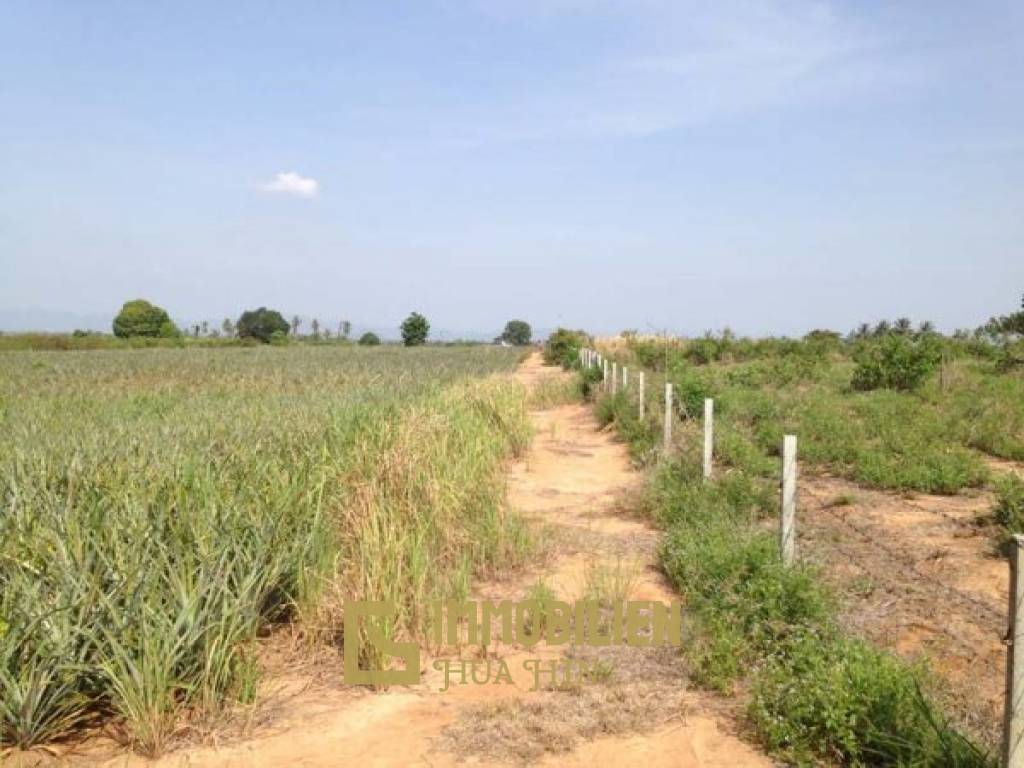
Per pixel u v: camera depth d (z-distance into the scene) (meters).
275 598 6.19
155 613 4.77
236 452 8.27
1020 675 3.35
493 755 4.29
